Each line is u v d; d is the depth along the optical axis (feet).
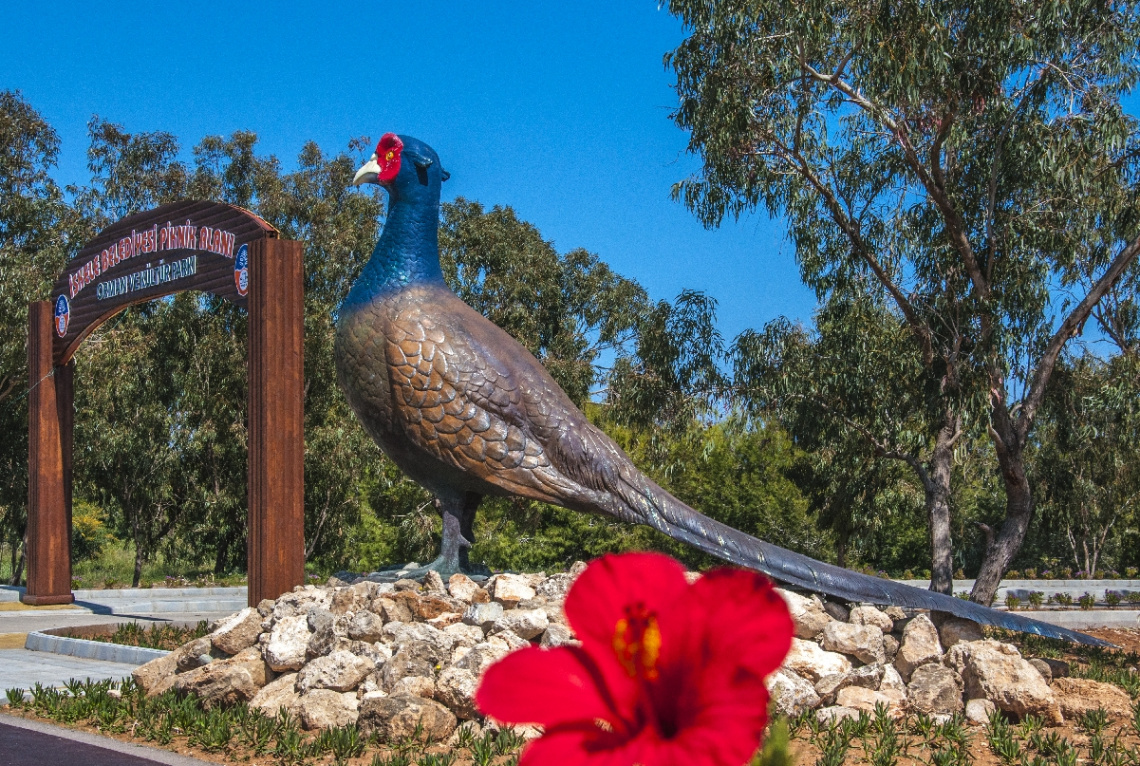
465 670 24.43
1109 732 24.26
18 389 93.50
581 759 4.12
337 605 28.60
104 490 100.37
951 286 54.49
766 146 55.77
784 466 111.55
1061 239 51.08
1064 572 120.88
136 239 50.39
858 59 51.03
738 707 4.08
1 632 48.55
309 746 22.49
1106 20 48.57
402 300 31.24
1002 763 21.49
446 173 33.12
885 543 132.46
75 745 23.25
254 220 42.45
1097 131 47.67
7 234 97.45
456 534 32.73
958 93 49.01
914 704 25.89
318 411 94.94
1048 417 64.54
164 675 28.84
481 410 30.83
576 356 107.65
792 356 58.39
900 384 54.90
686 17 51.55
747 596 4.21
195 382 92.43
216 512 95.45
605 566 4.47
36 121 99.40
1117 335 58.80
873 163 57.72
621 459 31.81
